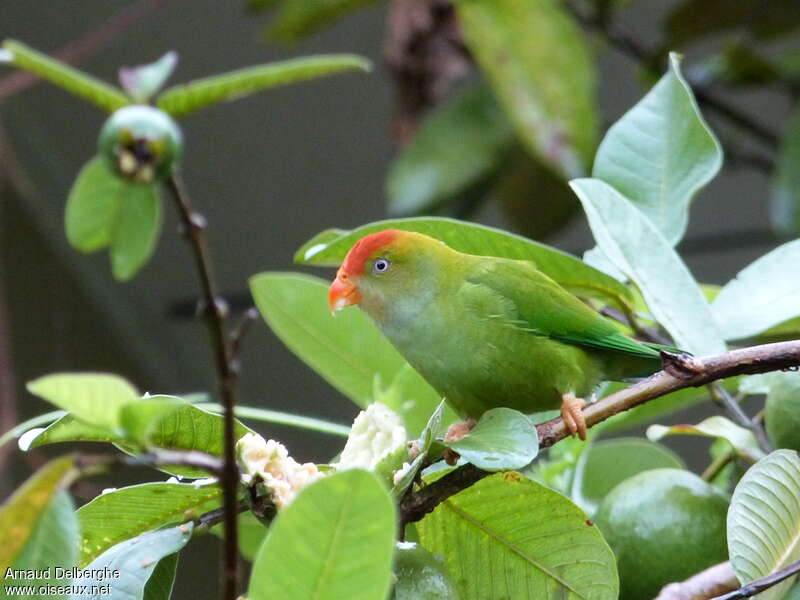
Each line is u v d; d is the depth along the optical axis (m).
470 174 11.66
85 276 13.72
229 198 13.62
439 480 4.15
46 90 12.38
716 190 13.58
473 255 5.78
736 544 4.21
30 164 13.08
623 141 5.82
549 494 4.29
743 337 5.35
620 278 5.86
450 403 5.82
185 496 4.20
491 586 4.45
